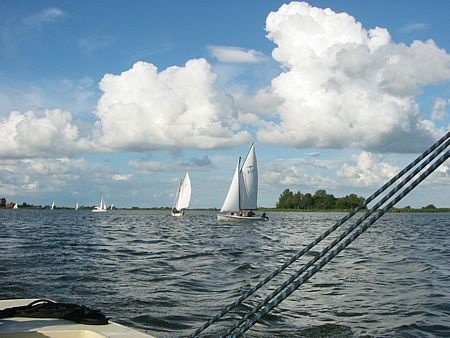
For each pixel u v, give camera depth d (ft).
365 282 46.11
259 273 51.42
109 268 52.49
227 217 215.31
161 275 48.49
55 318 17.85
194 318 31.45
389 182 13.71
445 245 94.79
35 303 20.13
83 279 44.73
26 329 16.47
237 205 216.13
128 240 97.60
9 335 15.99
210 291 40.50
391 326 30.01
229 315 32.24
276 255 70.95
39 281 43.19
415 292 40.98
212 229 155.74
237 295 38.86
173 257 65.36
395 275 50.85
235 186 215.72
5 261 56.59
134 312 32.81
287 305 35.58
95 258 61.87
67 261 57.62
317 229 162.40
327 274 51.29
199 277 47.80
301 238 113.80
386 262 63.26
